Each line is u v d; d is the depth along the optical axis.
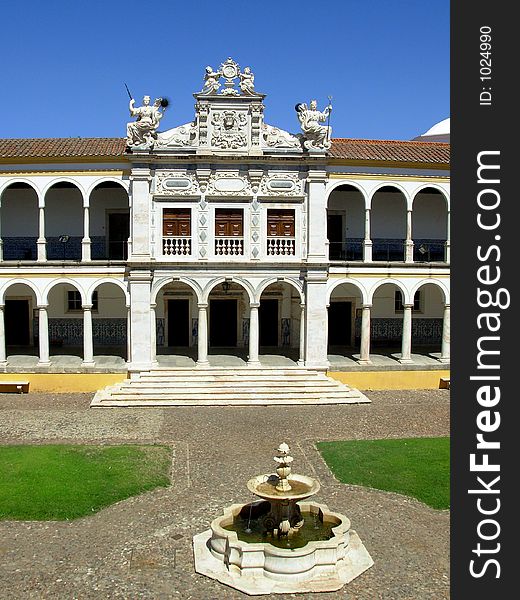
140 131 28.55
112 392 26.72
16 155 29.08
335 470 17.89
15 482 16.36
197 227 29.30
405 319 30.80
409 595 11.41
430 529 14.12
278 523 13.04
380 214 34.22
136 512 14.92
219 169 29.30
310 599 11.27
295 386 27.78
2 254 30.92
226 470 17.89
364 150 31.45
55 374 28.95
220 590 11.56
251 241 29.48
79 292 32.16
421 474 17.58
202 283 29.30
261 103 29.06
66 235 33.38
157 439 20.98
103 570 12.20
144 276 28.94
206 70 28.72
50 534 13.68
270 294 34.69
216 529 12.77
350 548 12.81
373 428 22.75
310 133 29.02
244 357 31.83
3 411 24.97
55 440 20.62
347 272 30.20
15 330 34.78
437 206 34.62
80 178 29.38
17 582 11.69
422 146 33.69
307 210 29.61
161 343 34.56
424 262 31.08
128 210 33.38
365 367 30.00
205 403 26.11
